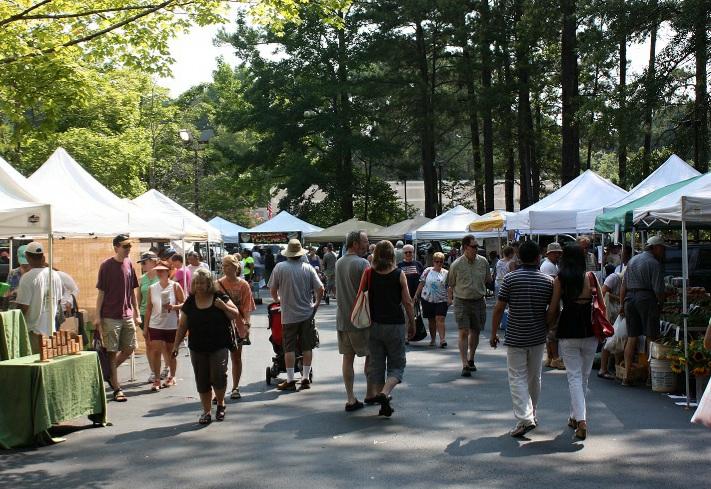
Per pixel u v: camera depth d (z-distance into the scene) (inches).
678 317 403.2
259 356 562.3
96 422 334.6
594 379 442.6
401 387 417.7
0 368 300.4
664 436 299.1
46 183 486.3
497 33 1417.3
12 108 483.8
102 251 564.1
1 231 330.3
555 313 302.5
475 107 1430.9
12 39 459.2
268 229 1380.4
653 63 914.7
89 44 475.2
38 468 267.1
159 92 1712.6
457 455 274.7
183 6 451.2
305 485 241.1
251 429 322.0
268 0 454.6
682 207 363.3
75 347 327.6
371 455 276.4
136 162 1423.5
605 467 257.0
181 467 265.0
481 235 1153.4
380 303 344.2
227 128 1962.4
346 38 1739.7
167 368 468.8
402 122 1792.6
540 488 234.8
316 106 1859.0
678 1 861.2
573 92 1093.8
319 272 1278.3
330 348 601.0
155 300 426.9
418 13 1486.2
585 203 695.7
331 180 1920.5
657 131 1081.4
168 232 617.6
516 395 302.4
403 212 2127.2
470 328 462.0
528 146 1496.1
